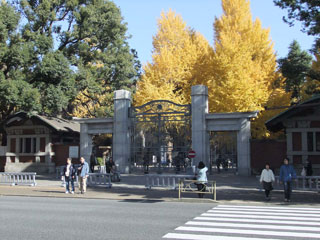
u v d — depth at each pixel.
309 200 13.63
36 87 26.38
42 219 9.57
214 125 24.80
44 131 29.84
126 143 26.70
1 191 17.45
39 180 23.20
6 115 29.52
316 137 22.11
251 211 11.06
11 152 30.80
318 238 7.22
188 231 7.89
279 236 7.39
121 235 7.50
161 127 26.23
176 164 24.88
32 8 29.64
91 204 12.96
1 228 8.34
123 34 34.38
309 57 27.53
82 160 16.53
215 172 25.95
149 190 17.38
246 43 35.12
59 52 26.95
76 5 29.78
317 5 18.31
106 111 34.84
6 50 24.05
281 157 23.55
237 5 39.59
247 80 30.50
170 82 37.97
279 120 22.45
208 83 33.84
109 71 34.16
